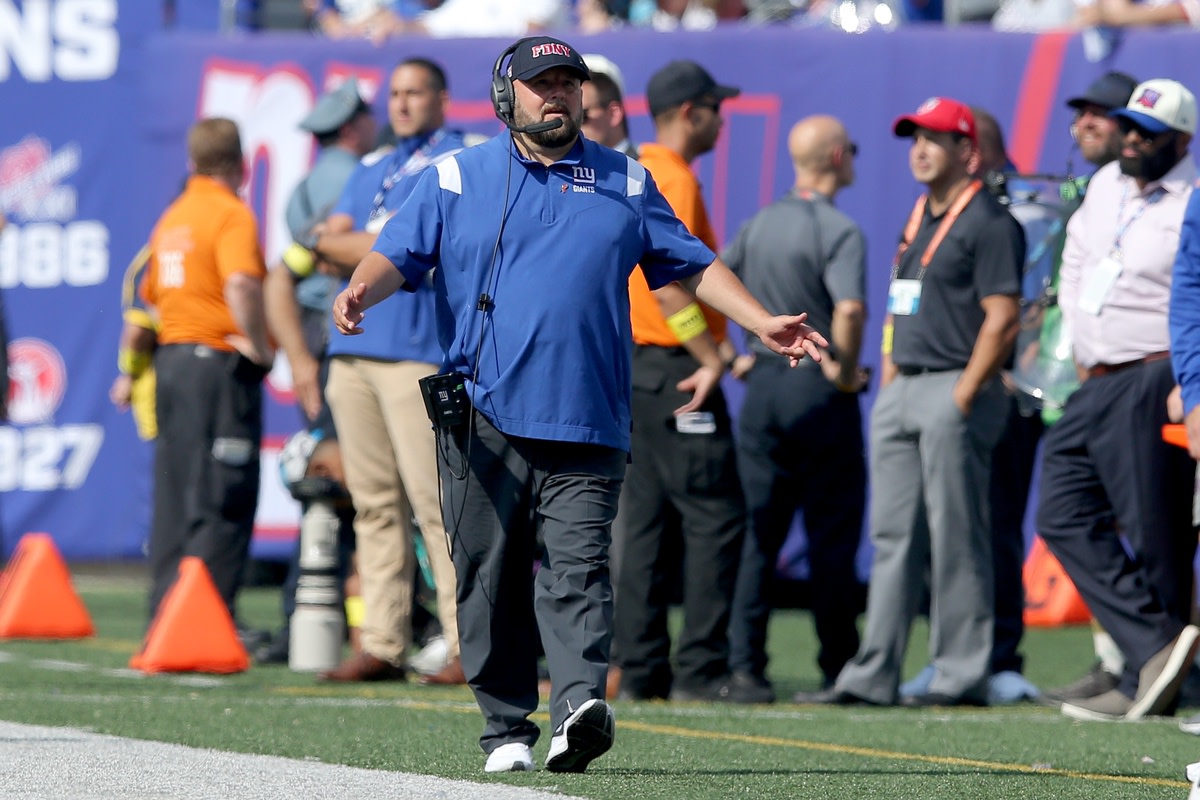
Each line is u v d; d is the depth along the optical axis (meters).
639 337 26.08
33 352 44.78
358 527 27.97
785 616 43.97
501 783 16.16
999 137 30.06
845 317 26.69
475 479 16.58
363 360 26.64
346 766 17.52
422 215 16.48
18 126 44.88
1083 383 24.97
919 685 27.61
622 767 17.98
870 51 40.19
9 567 43.91
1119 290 24.41
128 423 44.50
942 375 25.42
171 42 43.72
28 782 15.90
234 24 44.94
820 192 27.59
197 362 31.84
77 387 44.69
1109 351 24.48
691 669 26.66
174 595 29.86
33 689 26.44
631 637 26.45
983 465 25.62
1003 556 27.94
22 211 44.88
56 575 36.84
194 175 32.38
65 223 44.75
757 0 46.38
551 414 16.36
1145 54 39.06
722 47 40.72
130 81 44.53
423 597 33.19
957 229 25.30
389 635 27.86
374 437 27.36
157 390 32.38
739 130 40.66
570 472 16.59
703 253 16.88
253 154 43.03
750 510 27.53
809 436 27.28
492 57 41.94
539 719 22.75
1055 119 39.50
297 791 15.38
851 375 27.11
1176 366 20.25
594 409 16.44
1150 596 24.53
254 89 43.12
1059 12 42.88
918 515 25.98
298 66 42.91
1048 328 28.36
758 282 27.50
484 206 16.47
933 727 23.03
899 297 25.80
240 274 31.53
